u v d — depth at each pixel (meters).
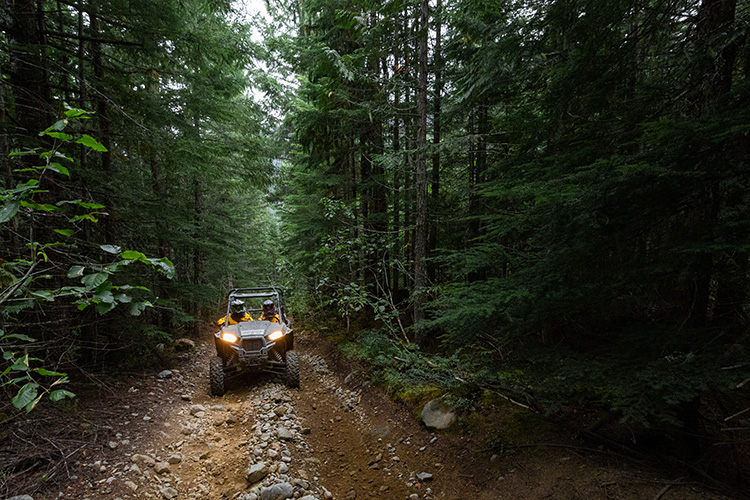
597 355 3.54
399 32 6.84
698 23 3.11
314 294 11.92
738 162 2.53
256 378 6.75
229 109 8.38
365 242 8.57
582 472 3.33
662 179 2.53
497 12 5.80
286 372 6.48
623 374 2.94
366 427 5.18
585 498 3.04
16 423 3.68
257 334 6.05
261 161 9.30
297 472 3.97
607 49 3.82
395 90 7.22
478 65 5.04
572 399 3.65
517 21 4.34
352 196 10.82
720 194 2.70
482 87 5.41
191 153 6.60
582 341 4.73
